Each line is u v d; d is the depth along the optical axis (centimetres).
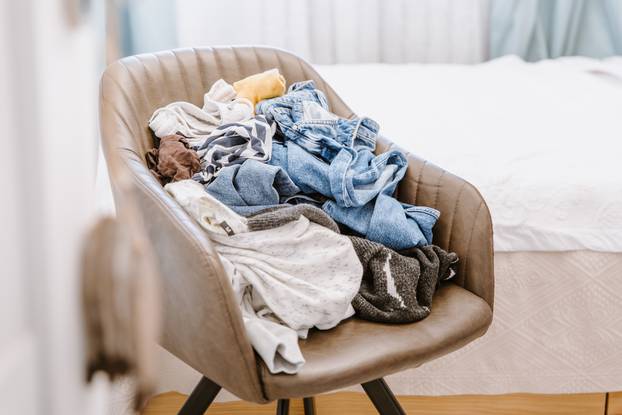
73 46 35
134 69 129
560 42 274
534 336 145
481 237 117
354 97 191
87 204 38
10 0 31
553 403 152
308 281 108
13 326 33
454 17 271
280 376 94
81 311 38
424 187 126
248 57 147
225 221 108
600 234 141
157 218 98
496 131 168
